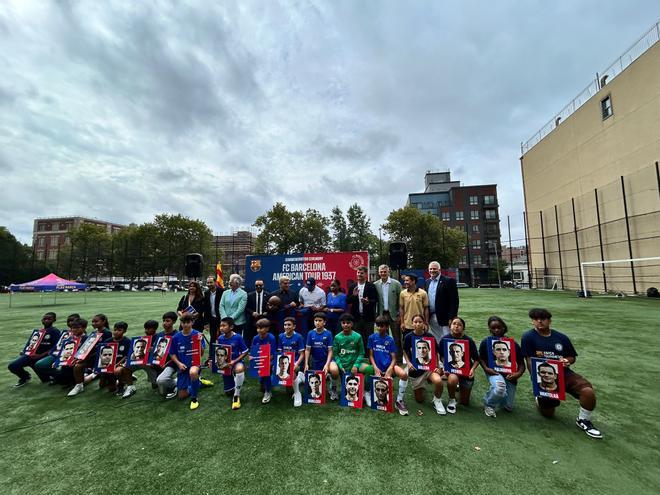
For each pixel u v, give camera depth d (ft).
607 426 10.64
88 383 15.88
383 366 13.50
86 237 167.94
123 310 48.55
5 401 13.57
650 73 56.03
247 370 15.29
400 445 9.61
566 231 80.94
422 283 25.71
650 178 56.39
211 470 8.45
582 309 39.37
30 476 8.33
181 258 166.20
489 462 8.67
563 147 81.71
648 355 18.76
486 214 195.93
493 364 12.10
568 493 7.38
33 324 35.96
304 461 8.80
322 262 25.75
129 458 9.11
